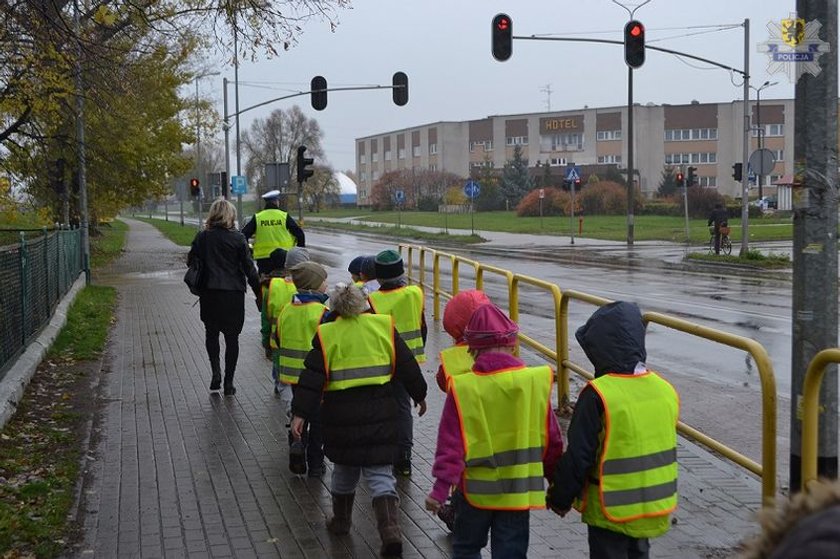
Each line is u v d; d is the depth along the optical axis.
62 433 8.10
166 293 21.64
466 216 80.38
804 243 5.28
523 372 4.34
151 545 5.51
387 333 5.46
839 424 6.66
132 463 7.29
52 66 13.14
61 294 17.14
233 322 9.72
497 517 4.38
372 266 8.27
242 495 6.48
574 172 41.41
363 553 5.37
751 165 27.23
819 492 1.52
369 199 127.69
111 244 42.97
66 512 6.04
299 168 26.83
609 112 97.56
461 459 4.28
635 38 24.70
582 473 4.02
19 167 20.69
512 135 103.62
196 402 9.51
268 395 9.84
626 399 4.00
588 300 7.97
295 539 5.61
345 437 5.34
